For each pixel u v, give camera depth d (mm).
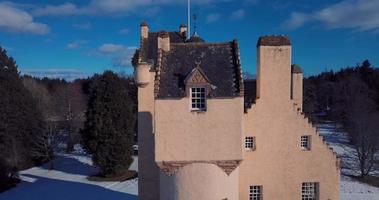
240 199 36156
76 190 63000
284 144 36031
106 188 64125
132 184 66625
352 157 84125
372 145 71500
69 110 107375
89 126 73125
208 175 30781
